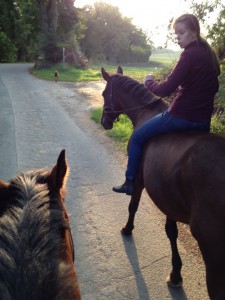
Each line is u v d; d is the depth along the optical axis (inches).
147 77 138.4
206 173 94.1
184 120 120.9
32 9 1300.4
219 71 122.3
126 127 363.6
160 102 150.6
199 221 95.8
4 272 52.6
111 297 133.5
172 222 134.6
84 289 137.4
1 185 73.0
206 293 135.8
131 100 160.4
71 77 819.4
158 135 128.5
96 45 2464.3
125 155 291.4
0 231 58.2
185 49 118.5
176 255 136.7
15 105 481.4
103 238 171.0
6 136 334.6
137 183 145.9
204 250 96.3
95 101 530.3
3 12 1549.0
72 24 1176.2
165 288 138.3
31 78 802.8
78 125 388.2
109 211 196.4
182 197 105.4
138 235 174.4
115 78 168.1
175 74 117.2
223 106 301.1
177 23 117.1
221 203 89.7
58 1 1126.4
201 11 356.8
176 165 107.0
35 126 376.2
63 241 66.7
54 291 54.0
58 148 305.4
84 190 222.4
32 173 79.0
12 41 1620.3
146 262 153.7
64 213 72.2
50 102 512.7
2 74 884.6
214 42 366.6
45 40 1021.2
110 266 150.8
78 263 152.6
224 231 90.2
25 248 56.1
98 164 269.3
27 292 51.1
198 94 118.2
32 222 60.4
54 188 76.3
